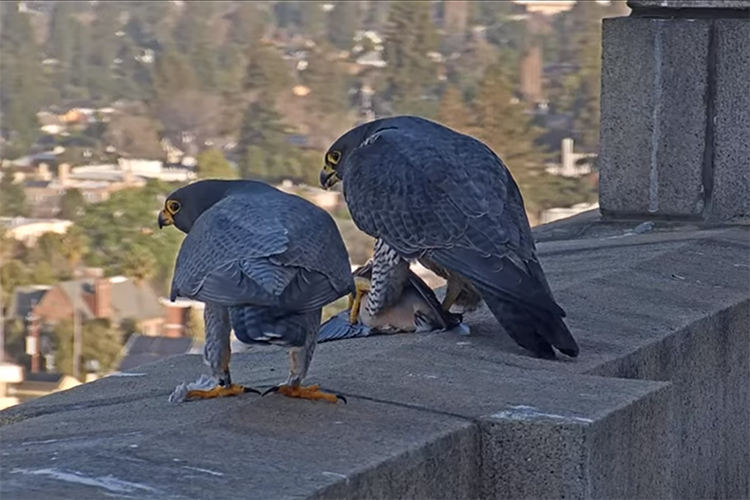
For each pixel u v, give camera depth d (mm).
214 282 7141
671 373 9766
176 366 9414
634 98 15109
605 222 15375
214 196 8477
